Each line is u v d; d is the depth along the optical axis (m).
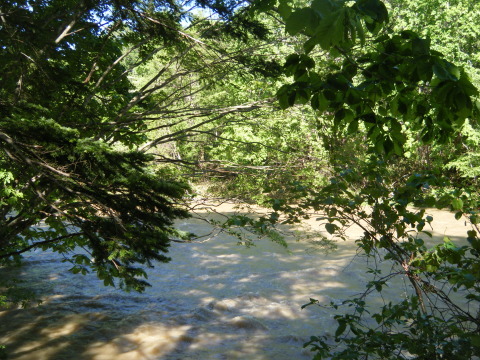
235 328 8.59
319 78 2.78
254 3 2.93
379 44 2.80
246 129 17.16
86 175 4.75
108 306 9.73
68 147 4.57
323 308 9.45
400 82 2.86
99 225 5.13
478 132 17.97
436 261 3.96
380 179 4.07
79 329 8.50
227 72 8.15
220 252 13.93
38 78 5.51
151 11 6.89
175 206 5.31
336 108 3.06
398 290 10.20
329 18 2.04
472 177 17.84
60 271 12.28
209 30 7.64
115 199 4.82
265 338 8.16
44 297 10.12
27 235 8.02
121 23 7.12
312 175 6.78
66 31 6.70
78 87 6.08
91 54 7.93
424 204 3.92
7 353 7.46
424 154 18.02
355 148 4.29
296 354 7.51
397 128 3.20
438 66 2.41
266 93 15.26
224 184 7.96
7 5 5.46
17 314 9.14
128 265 5.74
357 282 10.99
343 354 3.88
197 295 10.52
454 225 17.02
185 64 8.45
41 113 5.56
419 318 3.91
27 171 5.29
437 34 22.39
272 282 11.19
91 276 12.03
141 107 9.03
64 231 7.87
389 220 3.96
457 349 3.65
